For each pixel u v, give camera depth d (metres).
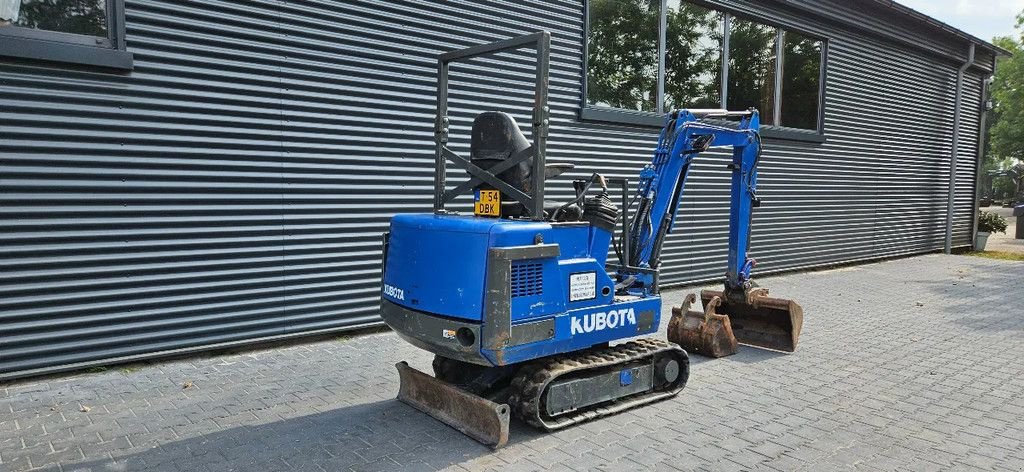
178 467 4.10
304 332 7.02
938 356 6.80
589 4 9.22
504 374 4.86
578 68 9.20
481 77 8.16
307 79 6.80
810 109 12.64
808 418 5.03
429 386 4.98
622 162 9.91
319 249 7.04
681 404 5.32
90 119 5.68
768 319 7.13
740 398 5.47
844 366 6.42
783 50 11.99
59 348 5.71
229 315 6.53
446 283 4.39
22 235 5.46
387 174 7.46
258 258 6.65
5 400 5.20
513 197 4.59
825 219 13.21
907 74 14.78
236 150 6.43
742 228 6.91
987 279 12.13
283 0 6.59
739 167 6.82
